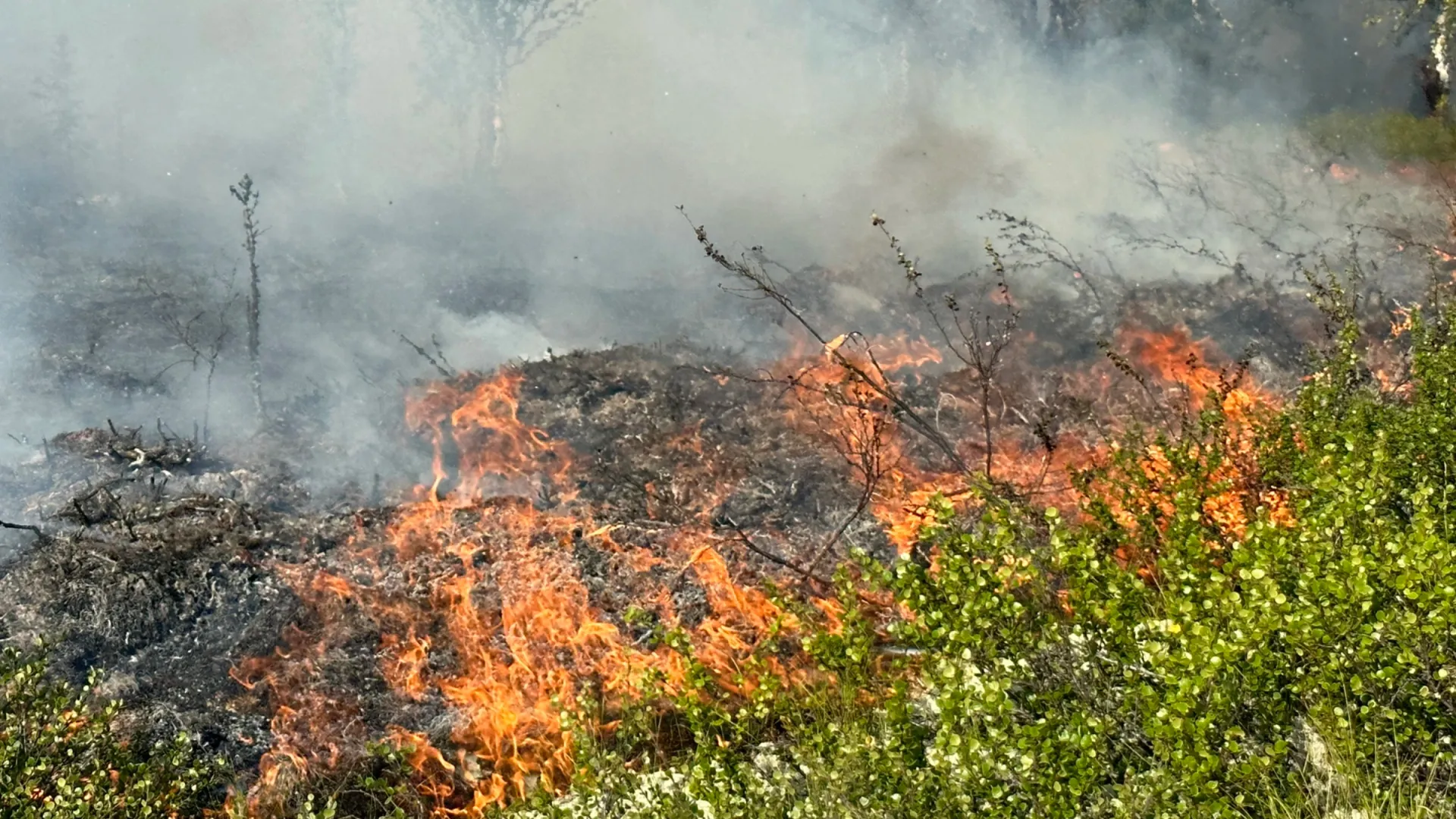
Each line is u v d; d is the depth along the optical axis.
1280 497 5.31
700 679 4.52
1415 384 6.93
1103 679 3.98
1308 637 3.50
